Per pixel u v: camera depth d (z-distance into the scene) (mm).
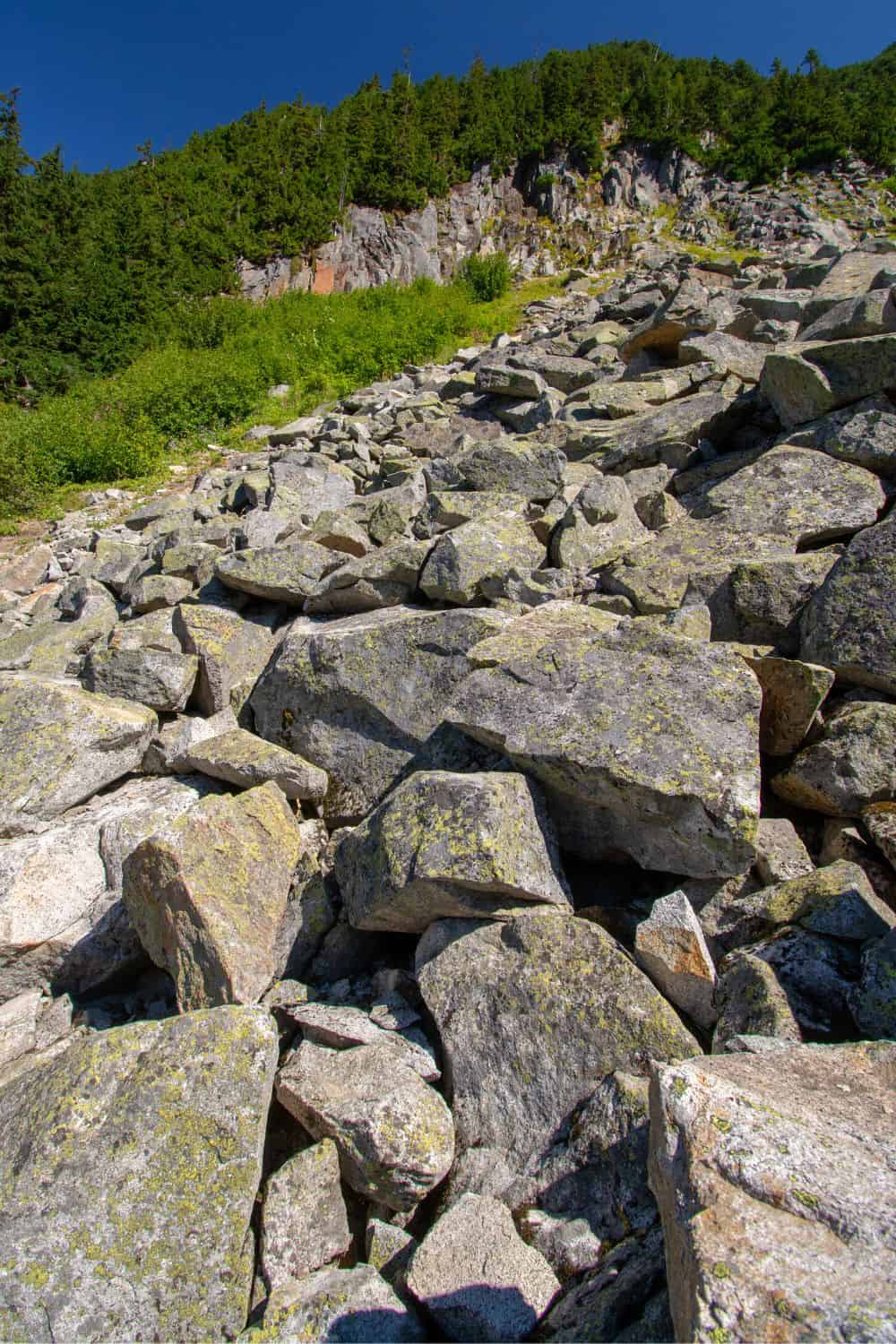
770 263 22141
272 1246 3375
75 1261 3213
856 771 4453
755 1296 2037
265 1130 3752
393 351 24375
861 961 3650
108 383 25578
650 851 4457
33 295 33031
